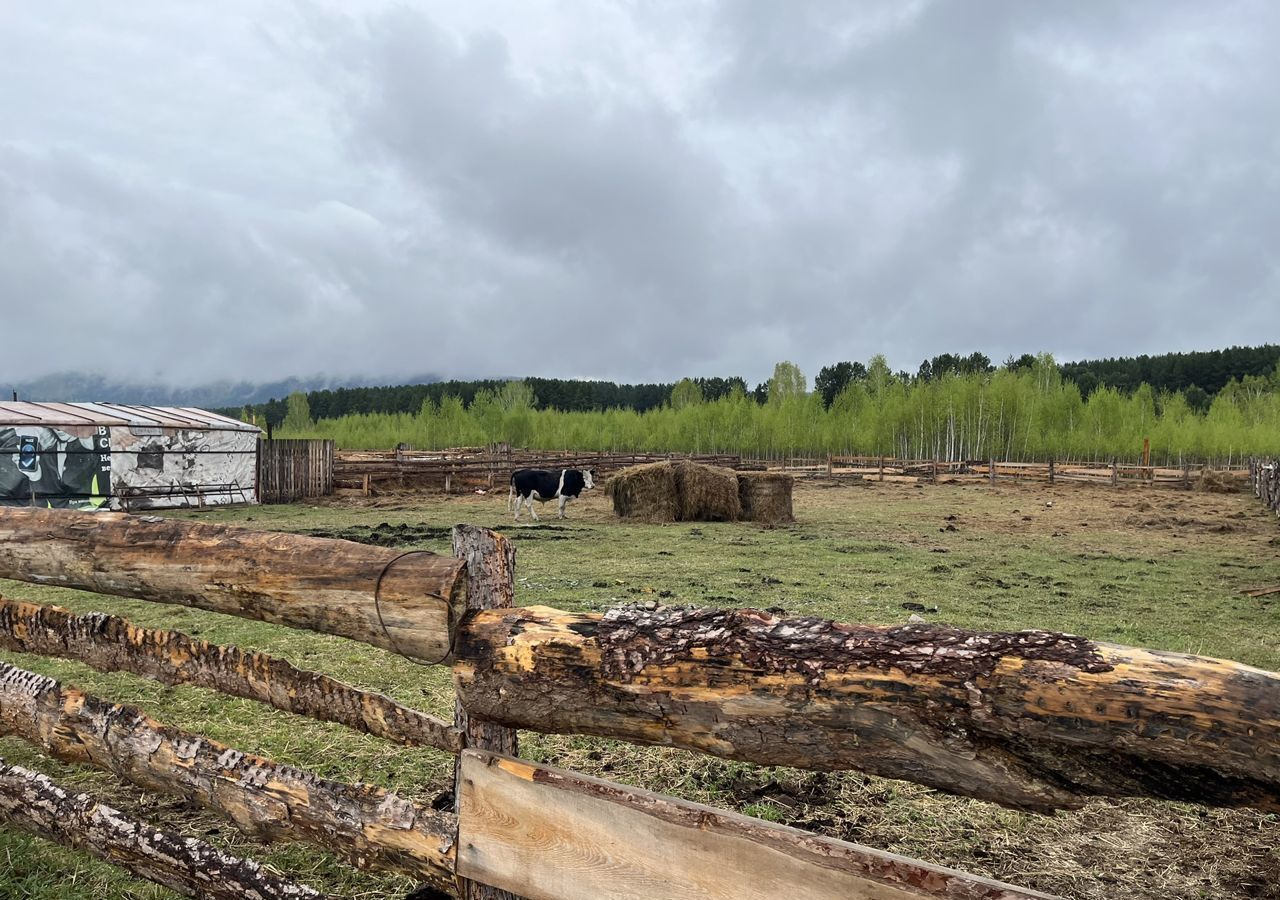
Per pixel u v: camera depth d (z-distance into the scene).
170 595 1.98
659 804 1.33
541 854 1.46
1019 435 45.81
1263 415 56.34
